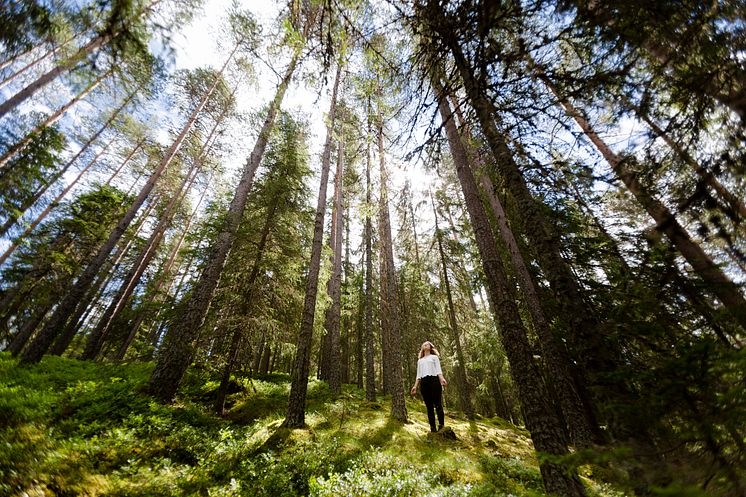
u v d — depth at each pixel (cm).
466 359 1856
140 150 2156
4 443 437
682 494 111
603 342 255
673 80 262
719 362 146
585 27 259
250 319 897
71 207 1828
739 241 239
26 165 1012
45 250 1647
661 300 238
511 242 967
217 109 1795
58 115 1207
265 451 587
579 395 840
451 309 1533
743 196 254
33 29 391
